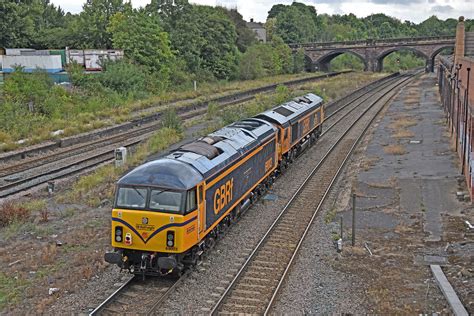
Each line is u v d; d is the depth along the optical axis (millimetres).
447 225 17844
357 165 27594
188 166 14219
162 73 61375
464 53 37219
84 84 49781
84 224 18125
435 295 12852
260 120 23625
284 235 17375
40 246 16094
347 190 22875
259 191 21578
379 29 188625
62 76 49969
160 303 12367
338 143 34312
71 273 14062
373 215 19250
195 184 13758
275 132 23188
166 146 30547
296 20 129375
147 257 13422
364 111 48906
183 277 13773
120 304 12453
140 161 26859
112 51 57625
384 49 103562
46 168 26688
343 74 98688
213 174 15141
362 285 13445
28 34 59906
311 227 18078
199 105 50969
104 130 36812
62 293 12922
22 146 31203
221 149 16922
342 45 106625
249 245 16438
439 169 25406
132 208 13453
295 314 12000
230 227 17859
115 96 49438
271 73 91438
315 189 23281
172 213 13227
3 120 34750
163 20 73312
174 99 54188
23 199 21375
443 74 47406
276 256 15562
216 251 15828
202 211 14320
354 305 12367
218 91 62062
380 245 16297
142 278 13930
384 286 13367
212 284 13641
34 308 12172
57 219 18797
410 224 18125
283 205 20797
